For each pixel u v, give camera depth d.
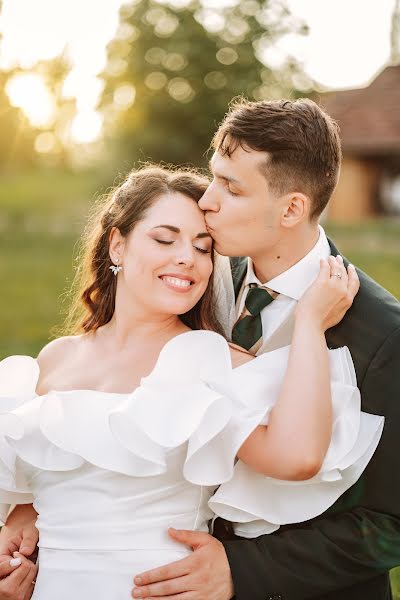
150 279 2.40
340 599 2.38
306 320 2.28
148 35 30.75
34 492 2.44
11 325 9.25
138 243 2.41
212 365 2.30
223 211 2.41
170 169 2.74
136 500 2.25
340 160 2.51
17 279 13.62
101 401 2.31
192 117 30.75
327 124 2.46
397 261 14.98
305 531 2.30
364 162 25.27
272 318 2.57
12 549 2.48
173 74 30.91
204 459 2.21
